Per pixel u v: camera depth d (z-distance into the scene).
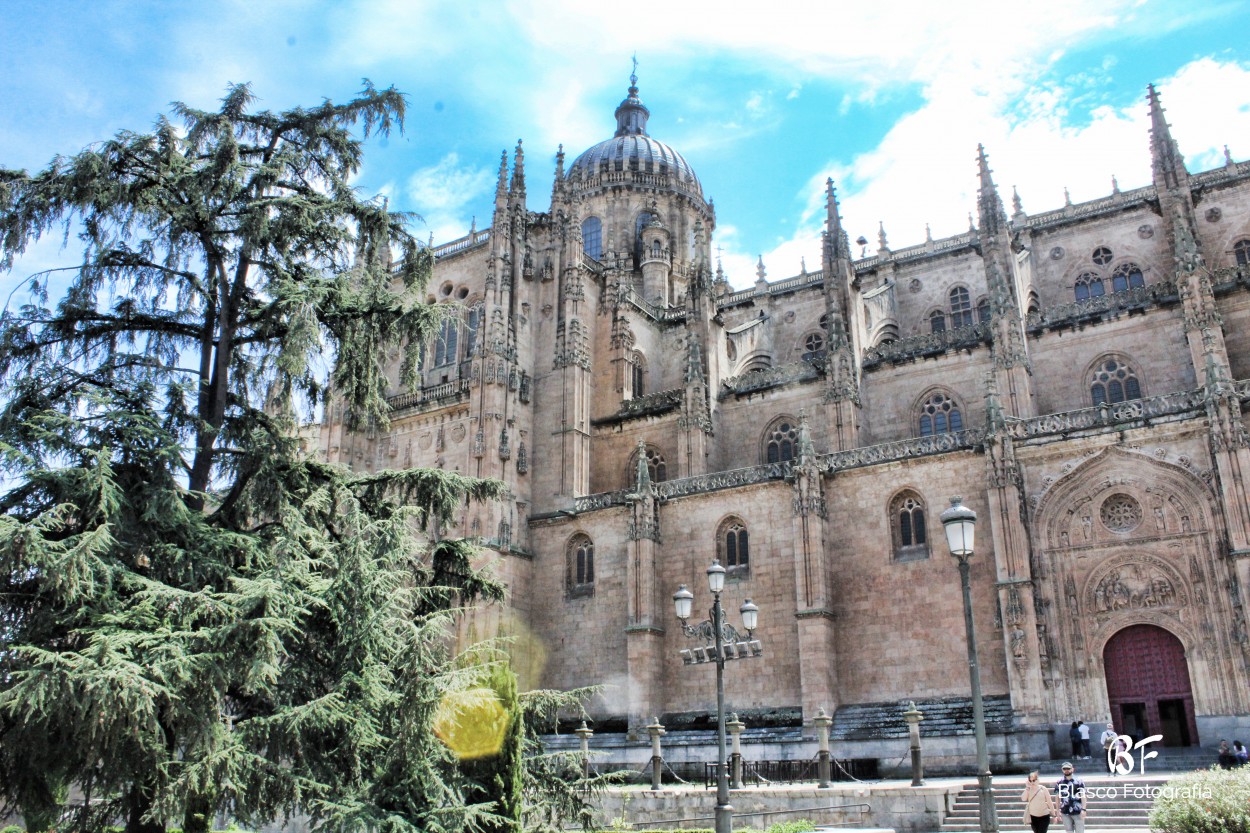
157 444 24.92
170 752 21.97
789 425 64.88
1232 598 41.59
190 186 27.34
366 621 23.12
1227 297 55.12
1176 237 54.94
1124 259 64.38
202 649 21.31
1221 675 41.41
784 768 45.34
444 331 74.81
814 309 74.88
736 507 56.50
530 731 29.38
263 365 29.31
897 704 48.41
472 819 23.22
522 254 69.25
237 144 28.11
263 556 24.83
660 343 77.12
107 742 20.33
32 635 21.30
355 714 22.47
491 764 25.84
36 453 23.53
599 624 59.81
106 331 28.09
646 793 38.62
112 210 26.97
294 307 27.53
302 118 31.42
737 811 36.78
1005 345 55.47
